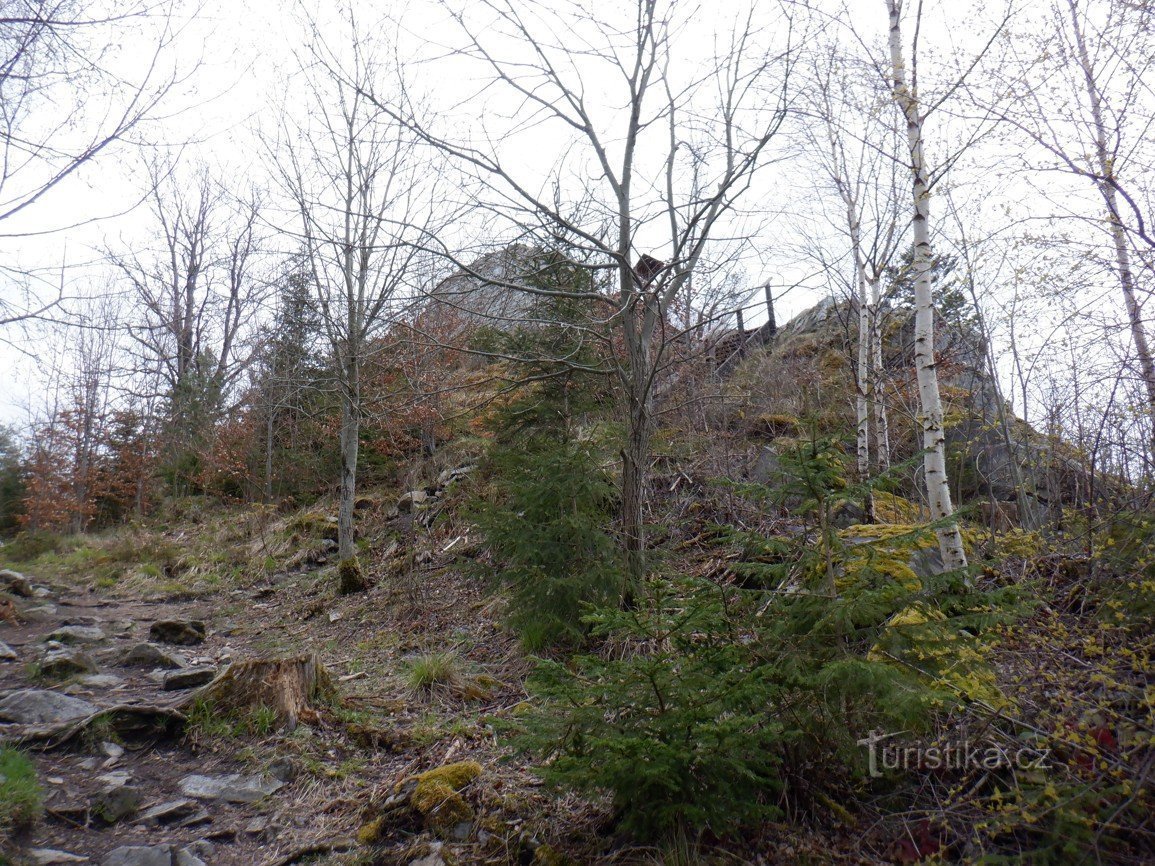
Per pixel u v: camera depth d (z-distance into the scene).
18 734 4.81
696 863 3.27
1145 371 5.57
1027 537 5.26
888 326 12.48
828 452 3.80
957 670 3.38
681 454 10.33
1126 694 3.27
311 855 3.78
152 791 4.38
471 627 7.80
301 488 16.59
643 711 3.43
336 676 6.69
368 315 11.09
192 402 21.06
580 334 8.09
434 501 12.19
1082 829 2.84
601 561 6.79
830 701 3.41
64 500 19.69
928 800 3.40
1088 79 5.45
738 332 16.45
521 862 3.62
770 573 3.87
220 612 9.71
